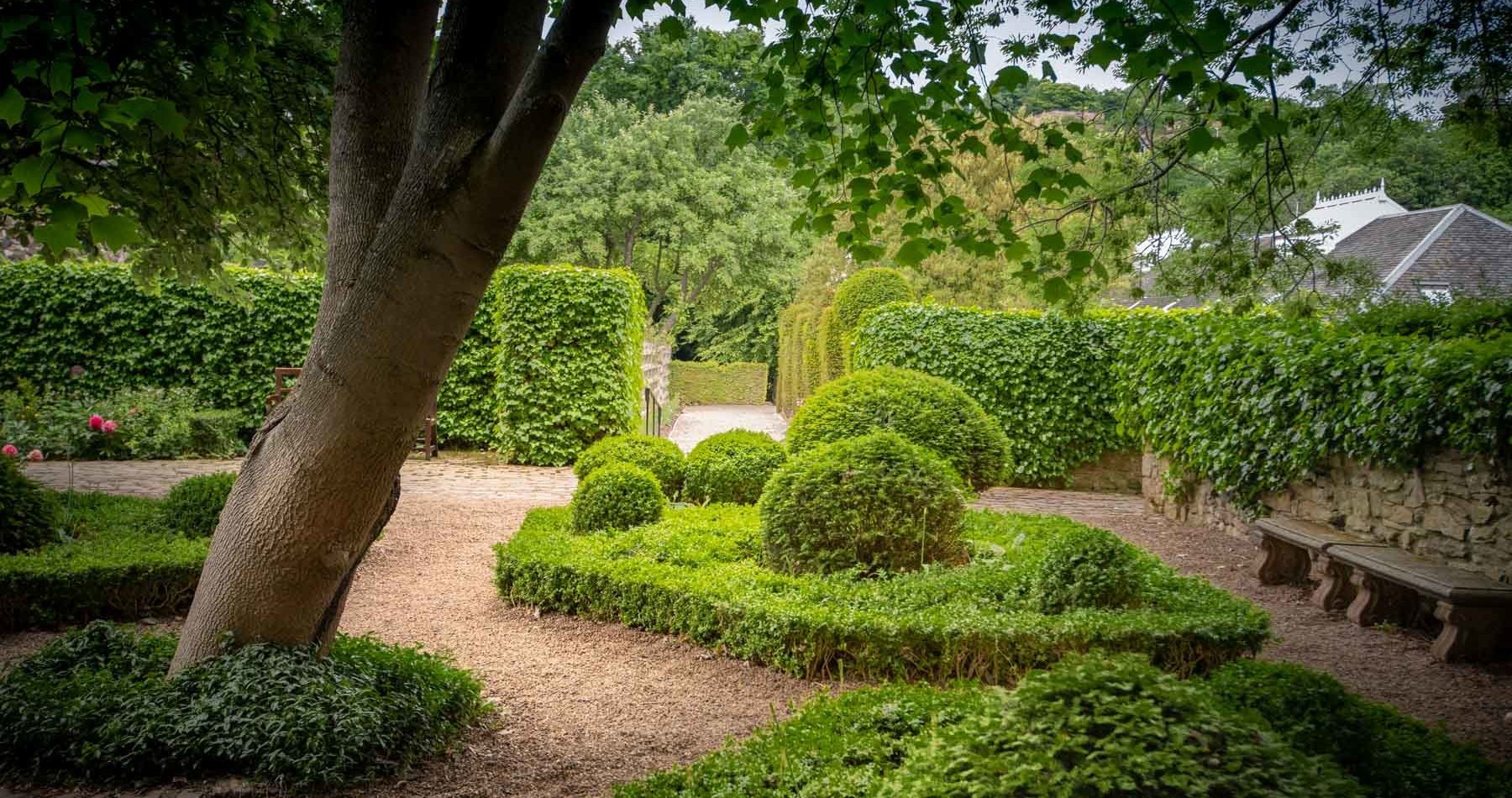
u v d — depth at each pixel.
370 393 3.54
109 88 3.20
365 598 6.73
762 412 35.97
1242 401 8.52
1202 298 5.68
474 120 3.43
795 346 28.56
